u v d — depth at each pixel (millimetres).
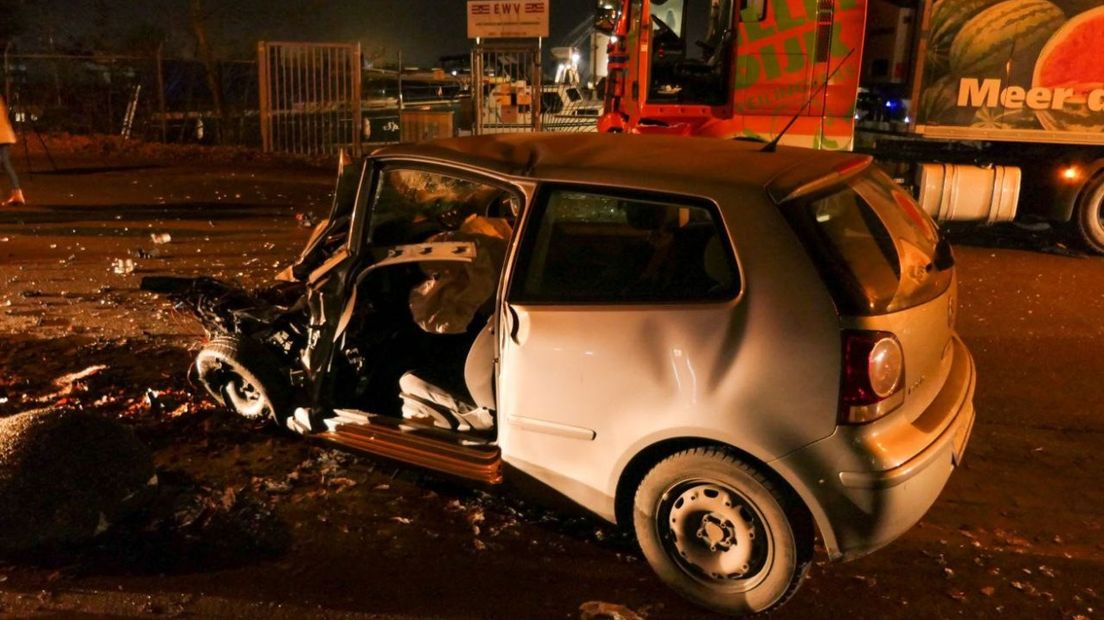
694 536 3398
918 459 3141
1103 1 9438
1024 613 3463
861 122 11117
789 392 3102
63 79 17875
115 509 3871
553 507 3758
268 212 11250
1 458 3793
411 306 4246
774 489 3195
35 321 6672
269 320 4832
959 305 7688
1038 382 5926
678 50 10047
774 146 3914
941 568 3756
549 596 3527
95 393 5371
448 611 3422
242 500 4191
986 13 9633
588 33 18094
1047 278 8703
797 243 3150
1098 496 4430
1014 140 9938
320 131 17422
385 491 4316
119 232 9797
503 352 3662
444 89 21922
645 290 3373
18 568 3635
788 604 3494
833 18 9406
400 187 4645
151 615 3359
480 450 3875
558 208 3580
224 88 18562
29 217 10469
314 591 3529
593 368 3418
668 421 3277
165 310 6984
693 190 3334
